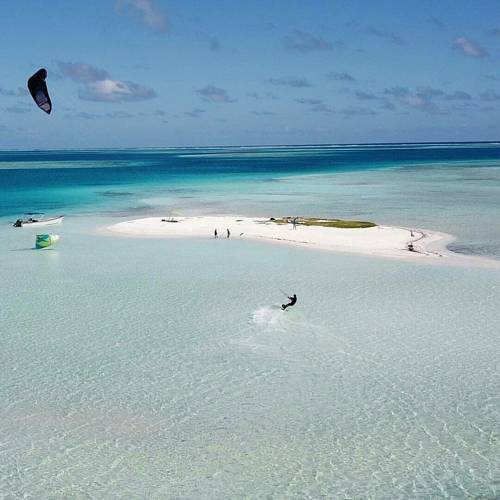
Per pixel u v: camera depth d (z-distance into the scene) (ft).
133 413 78.33
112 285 135.44
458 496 61.67
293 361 93.45
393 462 67.41
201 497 61.93
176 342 101.19
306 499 61.52
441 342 99.81
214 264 154.40
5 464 67.46
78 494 62.44
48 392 83.87
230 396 82.64
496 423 74.84
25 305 121.70
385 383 85.81
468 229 202.90
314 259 158.30
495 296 123.54
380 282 134.82
